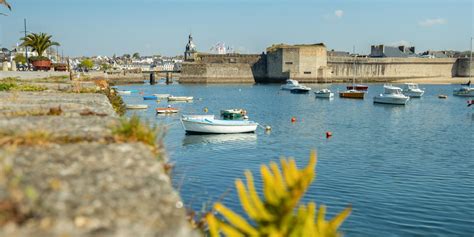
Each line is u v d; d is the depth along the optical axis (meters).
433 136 48.78
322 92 110.25
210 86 164.88
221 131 49.12
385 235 18.11
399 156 36.19
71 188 5.07
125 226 4.19
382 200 22.84
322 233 5.04
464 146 41.69
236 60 193.62
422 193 24.30
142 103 92.12
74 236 3.86
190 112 75.38
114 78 167.38
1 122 9.80
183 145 41.94
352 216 20.31
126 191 5.16
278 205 5.19
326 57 184.62
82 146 7.11
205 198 22.06
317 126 57.56
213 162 33.41
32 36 91.38
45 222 4.12
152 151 7.39
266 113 74.75
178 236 4.07
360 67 194.75
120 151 6.91
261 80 189.38
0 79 48.47
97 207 4.59
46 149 6.75
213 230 5.35
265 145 42.25
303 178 5.25
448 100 108.19
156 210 4.70
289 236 4.99
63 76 64.69
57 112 12.30
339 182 26.66
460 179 27.77
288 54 179.75
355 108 85.38
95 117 11.55
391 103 94.19
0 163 5.76
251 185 5.30
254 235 5.17
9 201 4.50
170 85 170.00
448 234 18.28
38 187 5.00
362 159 34.75
